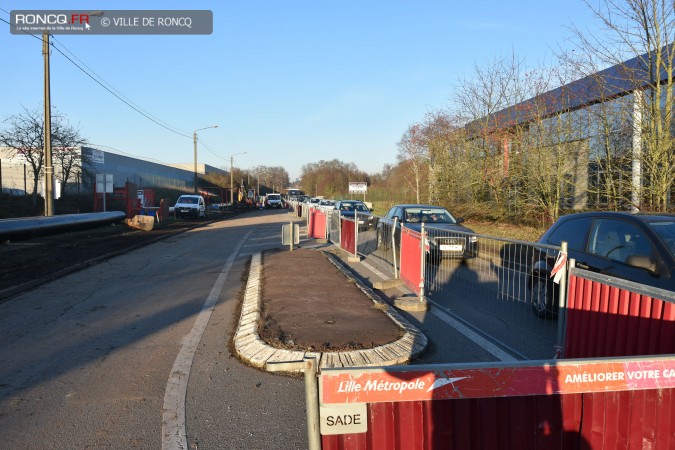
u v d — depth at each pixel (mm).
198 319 7230
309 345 5406
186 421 4027
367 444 2285
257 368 5215
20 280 9836
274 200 64750
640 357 2473
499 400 2373
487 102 22344
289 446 3643
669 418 2496
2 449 3582
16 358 5539
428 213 13805
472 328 6566
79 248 15406
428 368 2305
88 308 7863
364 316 6648
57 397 4492
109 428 3908
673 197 12367
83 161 31953
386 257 11898
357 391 2254
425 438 2318
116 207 35250
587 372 2420
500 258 6426
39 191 31203
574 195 17266
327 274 9984
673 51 11586
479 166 23125
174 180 71625
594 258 5914
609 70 13430
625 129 13078
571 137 16016
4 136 28031
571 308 4391
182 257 13812
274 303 7418
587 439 2449
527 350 5594
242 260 13242
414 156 34250
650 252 5234
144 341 6176
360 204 23938
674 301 3148
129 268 11883
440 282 8000
